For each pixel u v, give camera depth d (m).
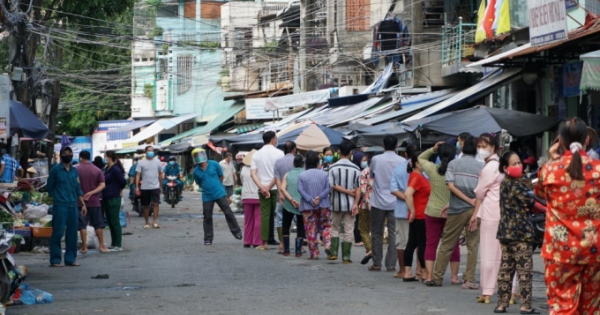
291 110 54.84
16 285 12.78
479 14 30.41
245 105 59.78
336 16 49.53
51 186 18.81
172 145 56.72
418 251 15.76
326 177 19.47
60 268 18.36
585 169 9.35
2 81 18.95
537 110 27.72
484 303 13.05
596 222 9.37
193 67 72.44
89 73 57.59
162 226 30.53
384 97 37.41
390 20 41.22
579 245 9.30
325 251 19.47
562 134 9.63
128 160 82.81
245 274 17.00
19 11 29.34
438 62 37.28
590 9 23.80
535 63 25.88
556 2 20.95
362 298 13.61
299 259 19.77
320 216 19.62
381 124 29.56
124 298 13.84
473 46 31.47
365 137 26.09
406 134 24.73
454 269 15.41
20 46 29.81
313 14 53.81
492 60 25.19
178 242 24.36
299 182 19.52
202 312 12.34
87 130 80.31
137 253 21.41
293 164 20.84
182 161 72.06
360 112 36.53
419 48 36.66
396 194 16.05
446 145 14.97
